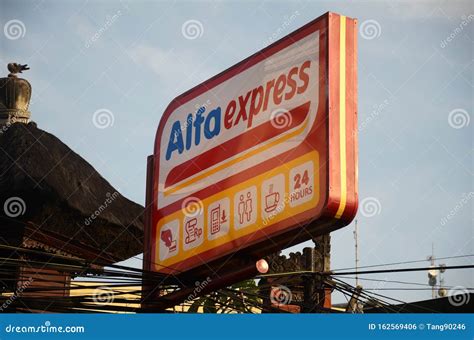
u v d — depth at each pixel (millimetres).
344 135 13109
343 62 13406
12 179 16859
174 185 16031
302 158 13391
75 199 17562
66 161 18125
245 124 14742
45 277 17766
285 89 14062
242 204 14383
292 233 13430
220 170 15023
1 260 15516
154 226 16281
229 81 15367
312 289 16531
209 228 14969
